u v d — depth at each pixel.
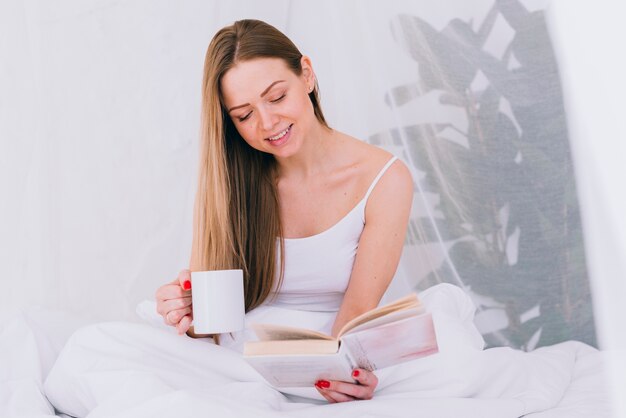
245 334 1.69
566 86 2.03
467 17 2.11
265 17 2.21
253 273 1.75
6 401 1.51
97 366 1.45
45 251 1.93
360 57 2.20
